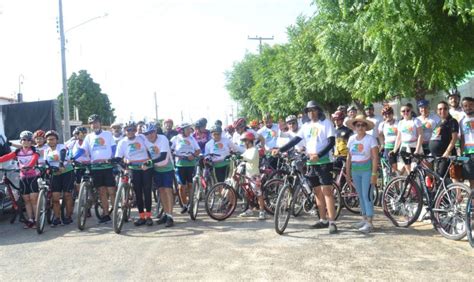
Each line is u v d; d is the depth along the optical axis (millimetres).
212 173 9789
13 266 6133
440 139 7566
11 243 7547
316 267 5555
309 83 22047
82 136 9914
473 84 15164
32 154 8828
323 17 9734
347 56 9227
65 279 5480
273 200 8992
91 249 6867
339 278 5145
